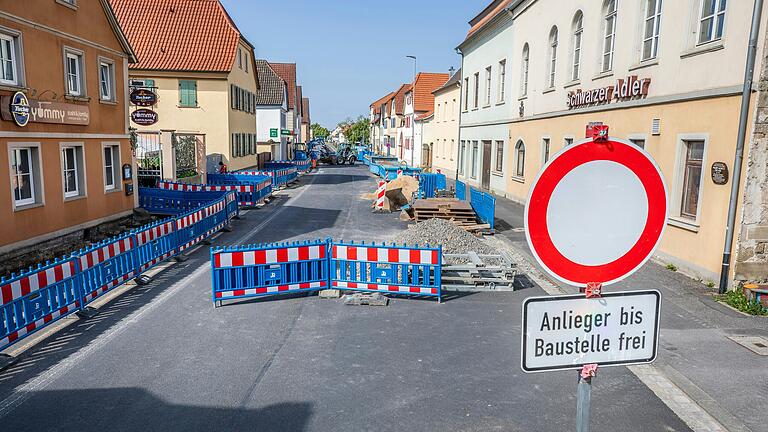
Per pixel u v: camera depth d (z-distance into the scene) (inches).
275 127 2085.4
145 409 221.0
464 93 1381.6
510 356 278.5
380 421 213.2
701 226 409.4
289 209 863.1
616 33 556.7
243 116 1432.1
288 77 2667.3
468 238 491.2
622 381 247.9
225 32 1294.3
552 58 767.7
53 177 540.1
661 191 100.1
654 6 492.1
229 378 249.6
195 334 305.7
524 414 219.5
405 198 844.0
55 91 542.6
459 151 1393.9
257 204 896.9
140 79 1227.9
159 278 429.1
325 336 304.2
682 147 440.1
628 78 520.7
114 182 688.4
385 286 373.4
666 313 336.5
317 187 1267.2
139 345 289.0
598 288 99.6
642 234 100.7
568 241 97.5
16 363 264.7
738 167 367.9
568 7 689.6
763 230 371.9
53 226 541.6
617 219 99.0
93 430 204.8
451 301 372.5
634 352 102.7
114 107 672.4
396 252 368.8
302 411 220.1
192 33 1288.1
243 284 360.8
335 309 352.5
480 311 351.9
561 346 99.0
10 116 467.8
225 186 850.1
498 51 1044.5
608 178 97.6
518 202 922.7
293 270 372.8
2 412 217.9
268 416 216.1
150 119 884.0
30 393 234.2
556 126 735.1
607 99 571.2
